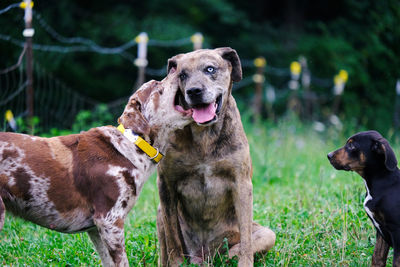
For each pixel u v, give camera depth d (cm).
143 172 430
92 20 1667
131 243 528
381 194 446
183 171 479
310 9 2009
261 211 632
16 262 486
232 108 489
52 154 412
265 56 1883
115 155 421
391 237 437
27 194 400
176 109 448
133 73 1684
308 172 812
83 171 412
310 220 572
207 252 520
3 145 399
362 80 1479
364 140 465
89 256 510
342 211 559
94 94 1641
